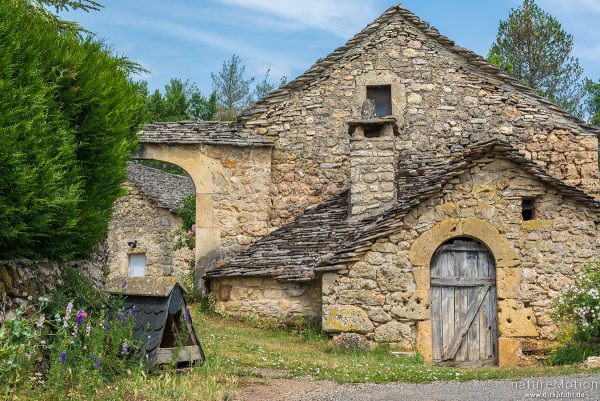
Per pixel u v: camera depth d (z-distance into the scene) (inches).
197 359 301.1
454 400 259.4
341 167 571.8
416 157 566.6
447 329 435.5
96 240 336.5
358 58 582.2
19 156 242.2
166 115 1278.3
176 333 288.4
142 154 562.9
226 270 511.8
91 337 261.0
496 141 432.5
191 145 566.3
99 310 295.6
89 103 303.3
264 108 580.4
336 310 431.8
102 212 320.8
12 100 246.2
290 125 578.9
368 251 434.6
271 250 520.7
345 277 434.0
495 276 439.5
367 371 340.5
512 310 431.8
